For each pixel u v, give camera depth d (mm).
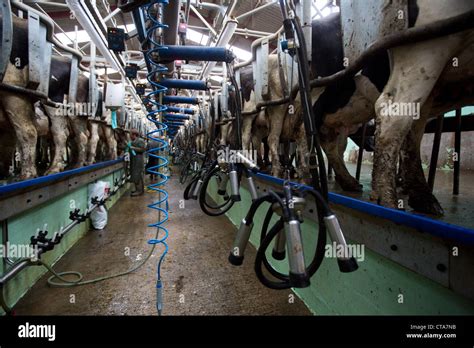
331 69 1586
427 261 785
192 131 7184
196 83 2170
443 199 1533
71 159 3602
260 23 5438
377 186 1090
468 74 1047
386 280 981
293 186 716
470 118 2080
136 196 4859
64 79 2666
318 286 1431
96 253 2238
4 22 1531
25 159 1948
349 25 1312
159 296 1322
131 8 1228
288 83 2064
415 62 976
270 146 2604
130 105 6785
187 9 3100
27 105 1943
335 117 1737
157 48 1543
